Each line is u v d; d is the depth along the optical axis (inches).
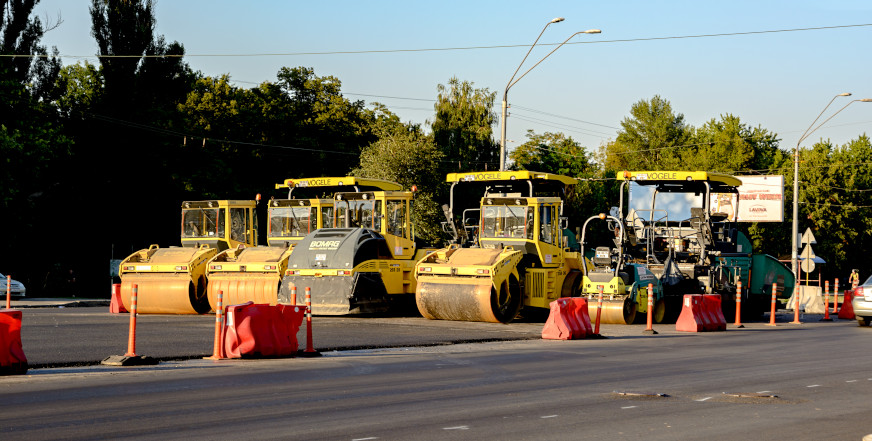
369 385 625.6
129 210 2466.8
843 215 3567.9
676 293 1344.7
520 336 1007.0
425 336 994.1
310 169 3043.8
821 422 494.3
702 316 1170.6
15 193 2064.5
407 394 584.7
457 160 2869.1
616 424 482.3
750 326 1309.1
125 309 1343.5
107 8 2508.6
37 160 2146.9
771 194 2940.5
